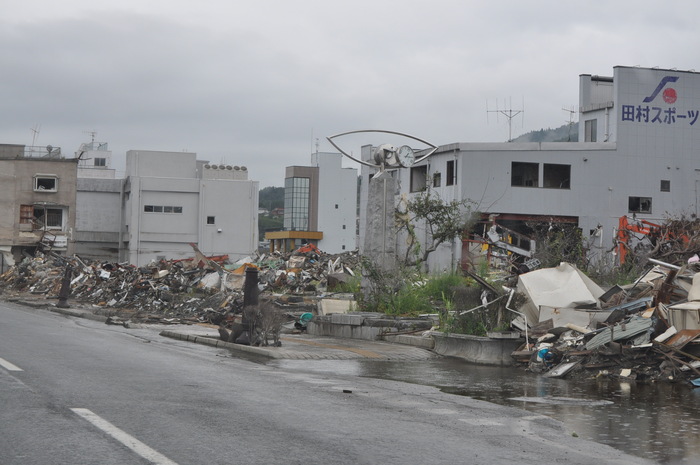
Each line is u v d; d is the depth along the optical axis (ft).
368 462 24.82
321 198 413.39
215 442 26.76
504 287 66.74
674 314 55.83
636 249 130.52
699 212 182.29
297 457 25.00
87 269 164.45
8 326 78.79
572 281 63.67
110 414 31.24
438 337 67.36
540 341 59.47
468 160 173.99
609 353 53.72
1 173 264.11
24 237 263.29
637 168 180.86
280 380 45.65
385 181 91.30
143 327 91.35
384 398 40.09
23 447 25.12
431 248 158.10
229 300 104.27
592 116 198.70
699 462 27.50
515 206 174.40
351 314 82.48
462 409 37.52
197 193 291.99
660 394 45.62
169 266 142.82
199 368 49.75
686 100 184.24
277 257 179.22
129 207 289.33
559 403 41.60
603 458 27.53
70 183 269.85
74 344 62.13
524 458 26.66
